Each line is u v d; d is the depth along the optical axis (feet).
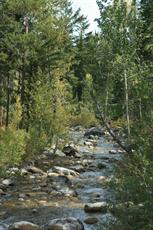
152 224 29.55
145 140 33.24
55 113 85.76
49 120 84.94
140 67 56.54
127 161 35.27
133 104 59.36
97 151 100.99
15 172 67.51
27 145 77.20
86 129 161.38
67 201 53.78
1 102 117.80
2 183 61.87
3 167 65.10
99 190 59.26
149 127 34.71
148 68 47.83
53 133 85.92
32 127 83.30
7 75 115.55
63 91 87.51
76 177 69.46
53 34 116.67
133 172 32.01
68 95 88.89
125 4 65.82
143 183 30.86
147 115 36.22
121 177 32.60
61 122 86.22
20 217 46.73
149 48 54.39
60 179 64.95
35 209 49.62
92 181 65.87
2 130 68.28
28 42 109.50
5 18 112.98
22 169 70.69
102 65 66.39
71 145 103.50
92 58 67.15
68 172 71.20
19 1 108.68
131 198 31.89
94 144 112.98
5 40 111.45
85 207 48.83
